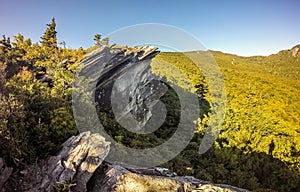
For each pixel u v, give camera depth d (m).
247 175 30.14
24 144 14.51
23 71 26.95
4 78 21.05
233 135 36.22
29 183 12.70
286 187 31.83
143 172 14.73
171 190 12.95
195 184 14.20
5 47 34.03
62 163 13.12
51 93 20.31
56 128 16.53
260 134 37.16
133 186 12.73
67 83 23.56
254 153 35.25
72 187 12.27
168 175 15.26
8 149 13.80
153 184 12.99
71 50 36.00
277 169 33.34
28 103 18.23
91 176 13.12
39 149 14.85
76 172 12.88
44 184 12.48
